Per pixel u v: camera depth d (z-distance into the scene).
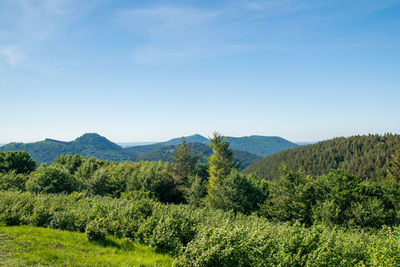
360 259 8.73
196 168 47.94
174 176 45.78
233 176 32.91
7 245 8.78
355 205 24.69
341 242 9.26
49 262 7.74
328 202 25.67
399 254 8.30
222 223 13.13
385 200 26.39
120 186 42.41
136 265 8.12
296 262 7.88
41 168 36.31
